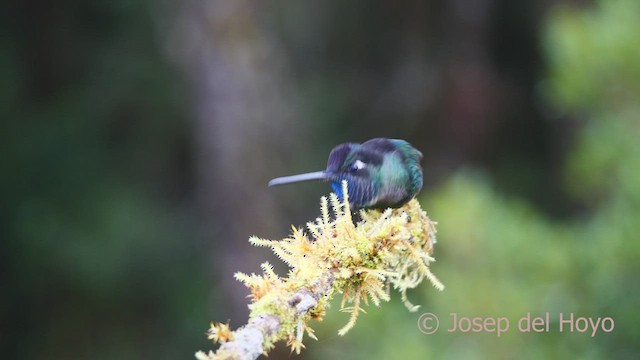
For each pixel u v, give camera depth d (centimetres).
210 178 1408
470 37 1717
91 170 1623
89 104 1648
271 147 1400
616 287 890
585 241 912
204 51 1379
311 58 1766
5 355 1669
